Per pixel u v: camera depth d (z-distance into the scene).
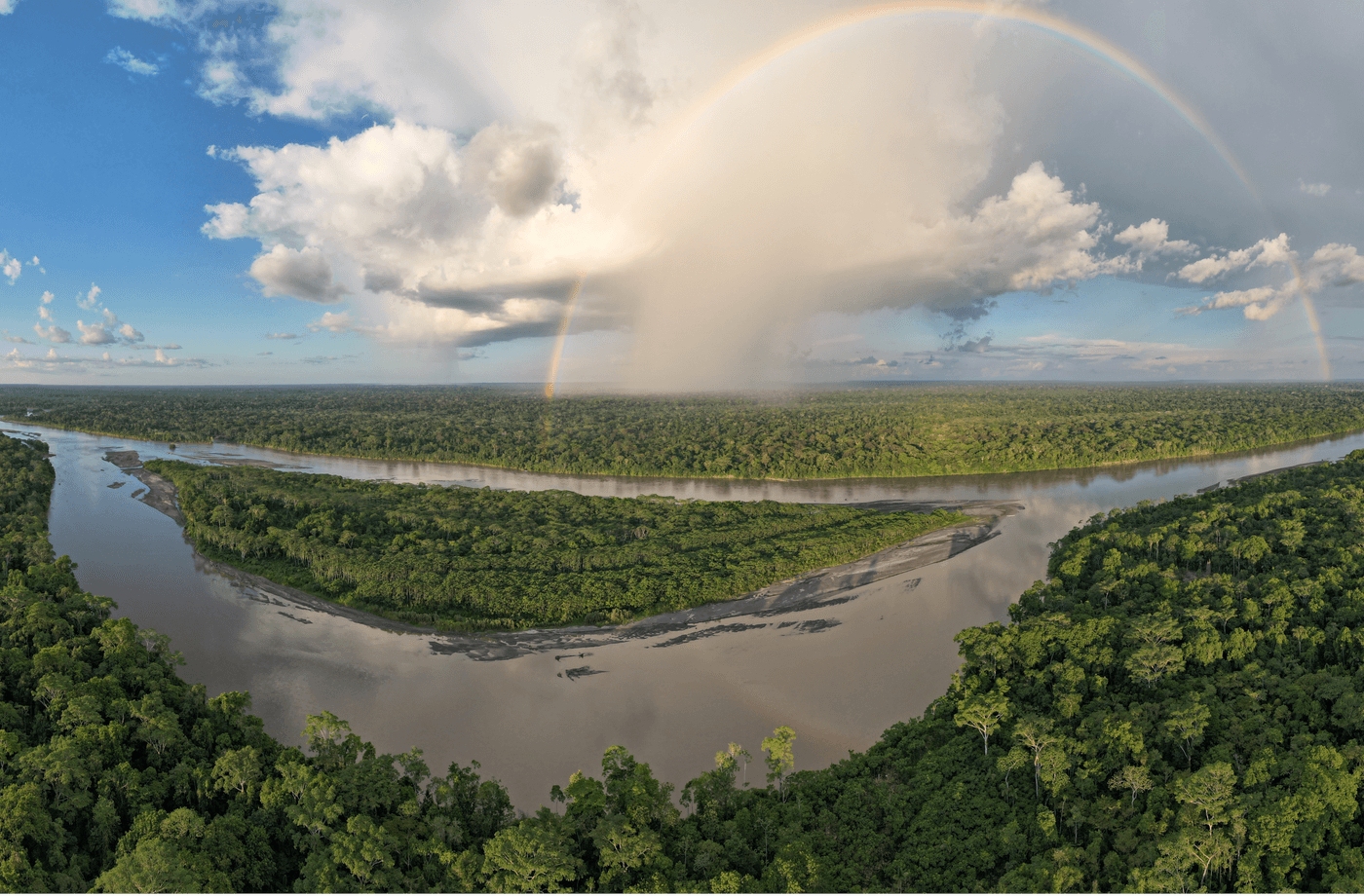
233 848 72.75
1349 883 61.00
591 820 74.50
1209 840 65.75
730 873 67.31
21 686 100.81
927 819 78.19
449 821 74.69
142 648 115.12
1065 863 67.50
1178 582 129.00
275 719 109.12
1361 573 126.19
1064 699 95.06
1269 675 96.00
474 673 122.31
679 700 112.81
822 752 99.56
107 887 62.94
